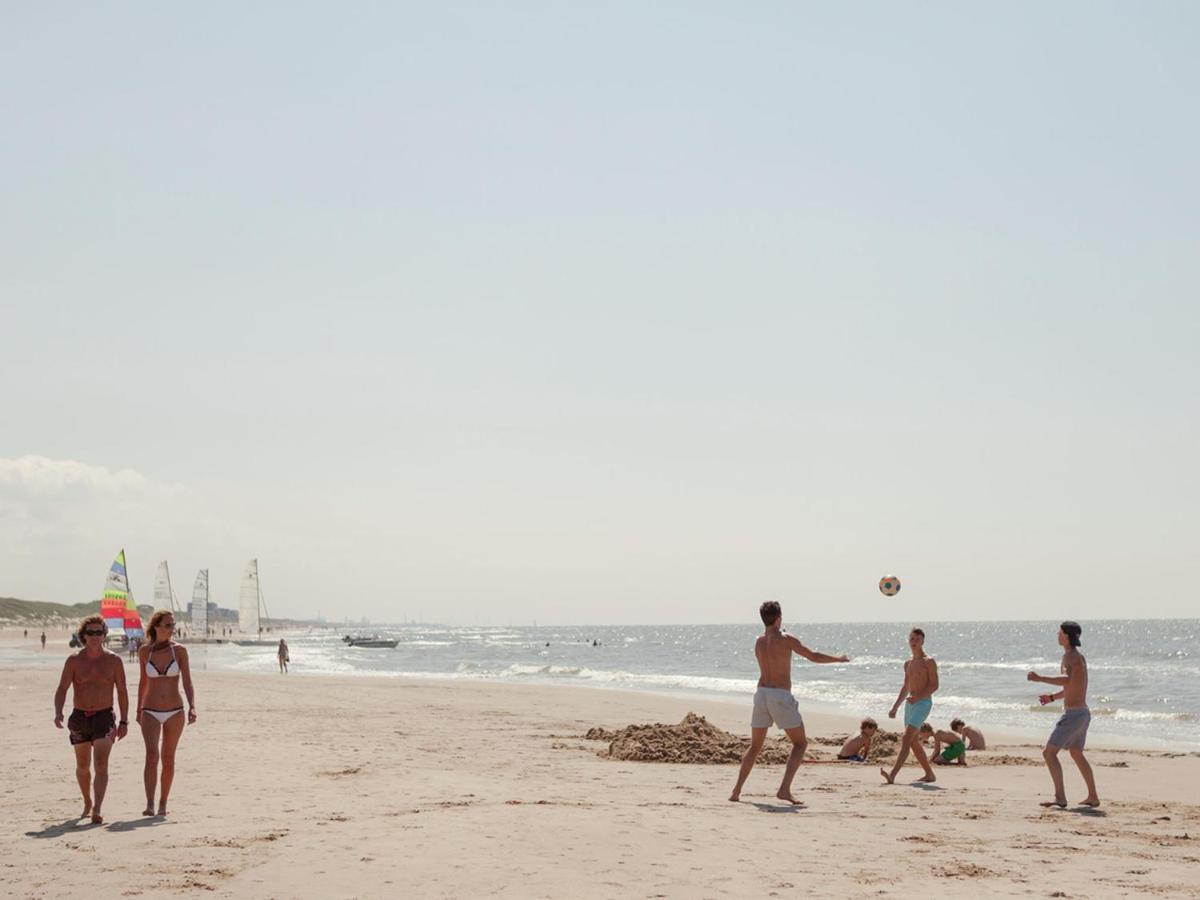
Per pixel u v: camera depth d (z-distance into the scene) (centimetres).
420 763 1492
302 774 1327
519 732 2055
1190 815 1110
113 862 793
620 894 685
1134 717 2953
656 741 1661
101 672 984
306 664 7269
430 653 10775
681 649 12525
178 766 1393
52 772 1326
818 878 737
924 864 795
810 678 5597
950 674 5650
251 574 11788
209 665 6694
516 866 766
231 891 701
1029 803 1184
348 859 793
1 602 17938
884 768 1515
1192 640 12788
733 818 996
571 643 15775
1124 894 705
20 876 752
